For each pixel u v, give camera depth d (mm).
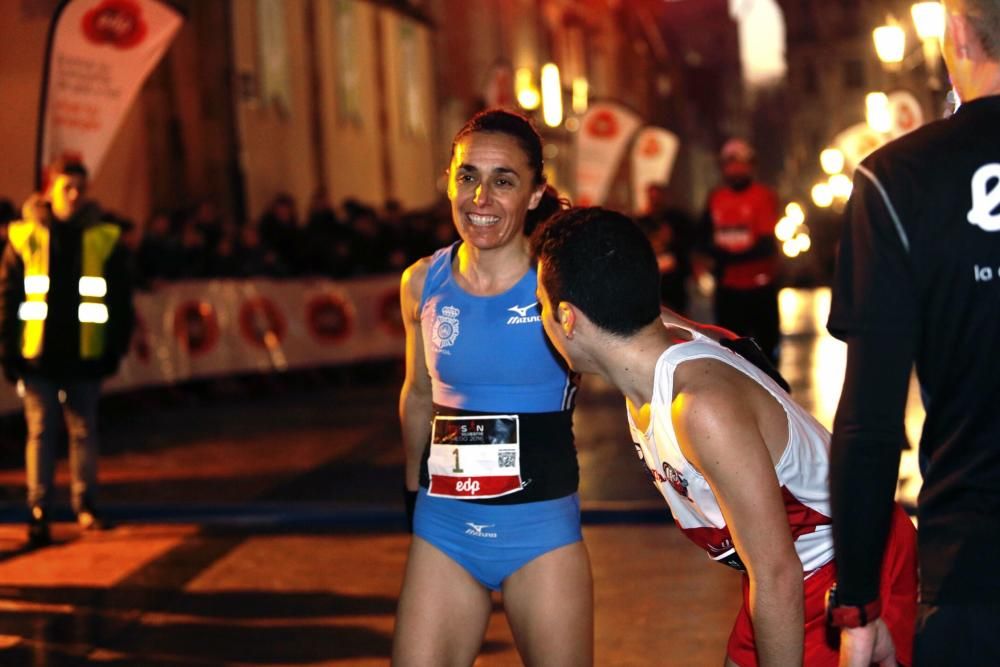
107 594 6383
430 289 3768
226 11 19844
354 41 25688
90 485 7754
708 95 84250
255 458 10281
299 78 22906
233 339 14469
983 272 2424
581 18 44531
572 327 2967
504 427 3656
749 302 11359
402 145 28234
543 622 3637
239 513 8078
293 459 10180
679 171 71188
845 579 2533
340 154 24719
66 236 7371
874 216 2492
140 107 17578
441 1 30922
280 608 6090
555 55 41719
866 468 2475
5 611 6109
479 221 3605
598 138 18031
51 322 7309
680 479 2908
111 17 9133
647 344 2936
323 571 6750
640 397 2959
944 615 2461
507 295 3648
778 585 2754
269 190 21344
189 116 18766
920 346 2512
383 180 26953
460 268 3744
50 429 7453
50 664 5348
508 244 3664
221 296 14336
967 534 2447
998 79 2494
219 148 19484
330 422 12383
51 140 9031
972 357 2449
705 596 6148
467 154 3619
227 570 6824
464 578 3709
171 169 18203
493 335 3650
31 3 15688
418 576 3721
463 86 31969
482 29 33719
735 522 2773
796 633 2775
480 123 3652
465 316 3684
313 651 5449
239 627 5809
